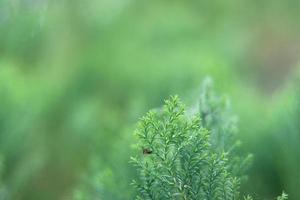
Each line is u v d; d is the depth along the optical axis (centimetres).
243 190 129
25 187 192
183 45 303
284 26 402
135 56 276
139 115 170
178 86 196
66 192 212
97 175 131
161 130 89
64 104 242
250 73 343
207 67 200
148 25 319
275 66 390
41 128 219
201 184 90
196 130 90
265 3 400
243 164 100
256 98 188
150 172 90
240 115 143
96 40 302
